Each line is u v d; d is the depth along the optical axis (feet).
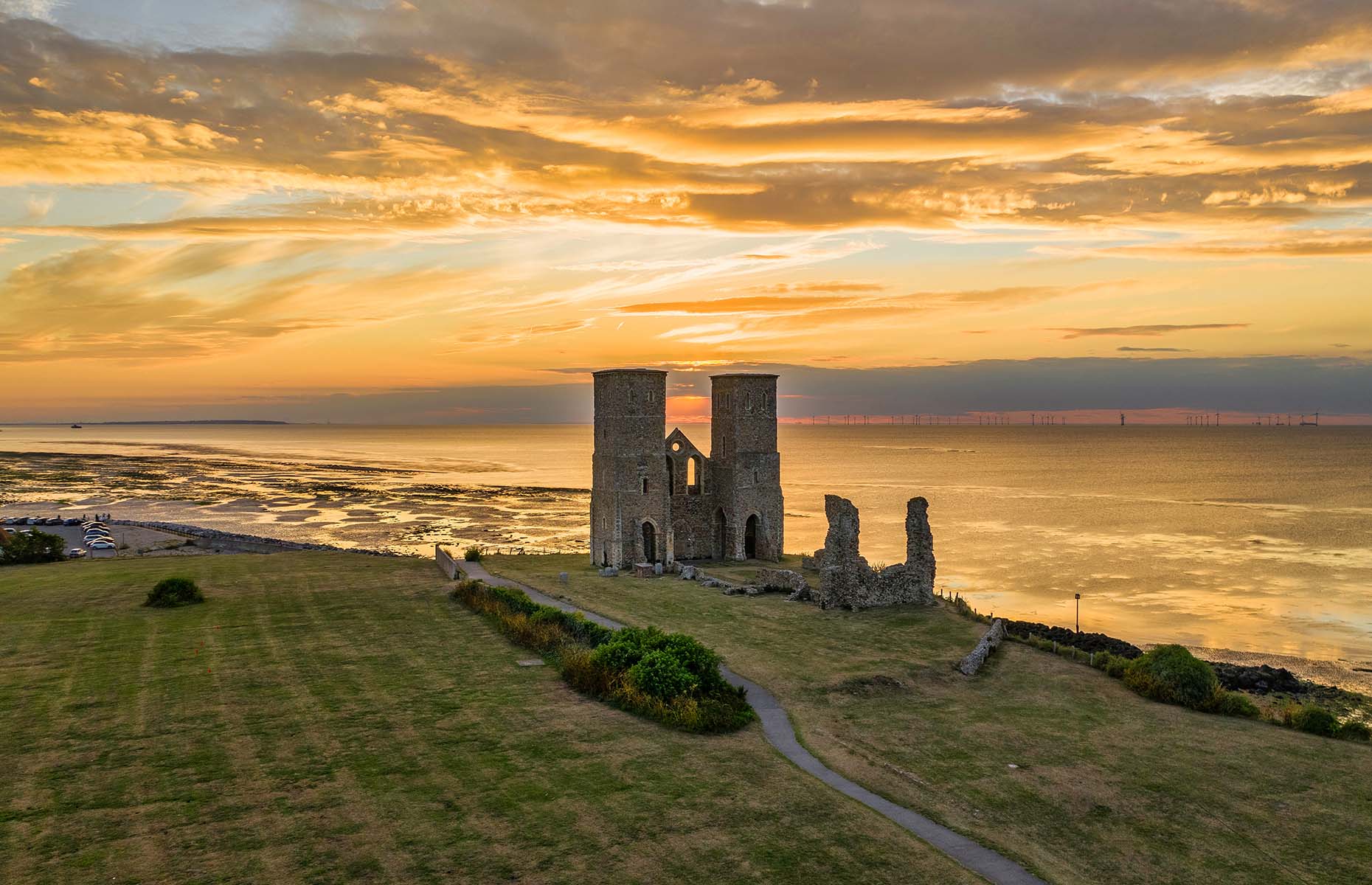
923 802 99.66
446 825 87.76
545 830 87.25
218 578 225.56
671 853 83.41
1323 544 397.80
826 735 120.26
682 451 272.72
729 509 270.67
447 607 192.54
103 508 519.60
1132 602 278.87
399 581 224.33
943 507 546.26
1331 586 303.89
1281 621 252.83
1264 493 650.43
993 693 143.02
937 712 132.46
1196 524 465.88
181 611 182.60
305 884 76.23
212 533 375.04
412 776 99.45
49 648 151.53
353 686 132.77
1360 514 511.81
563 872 79.36
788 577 215.31
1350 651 219.82
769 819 91.25
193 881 76.18
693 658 131.34
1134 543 402.11
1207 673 143.54
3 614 178.60
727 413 271.49
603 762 105.19
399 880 77.25
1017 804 100.78
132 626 168.86
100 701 123.34
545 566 257.34
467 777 99.40
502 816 89.86
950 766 111.55
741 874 80.18
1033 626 217.97
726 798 95.96
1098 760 114.62
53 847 81.35
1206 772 111.55
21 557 261.24
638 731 116.47
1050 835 93.66
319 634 165.07
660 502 254.27
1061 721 130.11
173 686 130.82
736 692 130.82
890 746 117.60
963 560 354.33
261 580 222.89
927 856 85.30
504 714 121.29
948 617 191.31
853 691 139.44
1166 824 97.04
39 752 104.12
